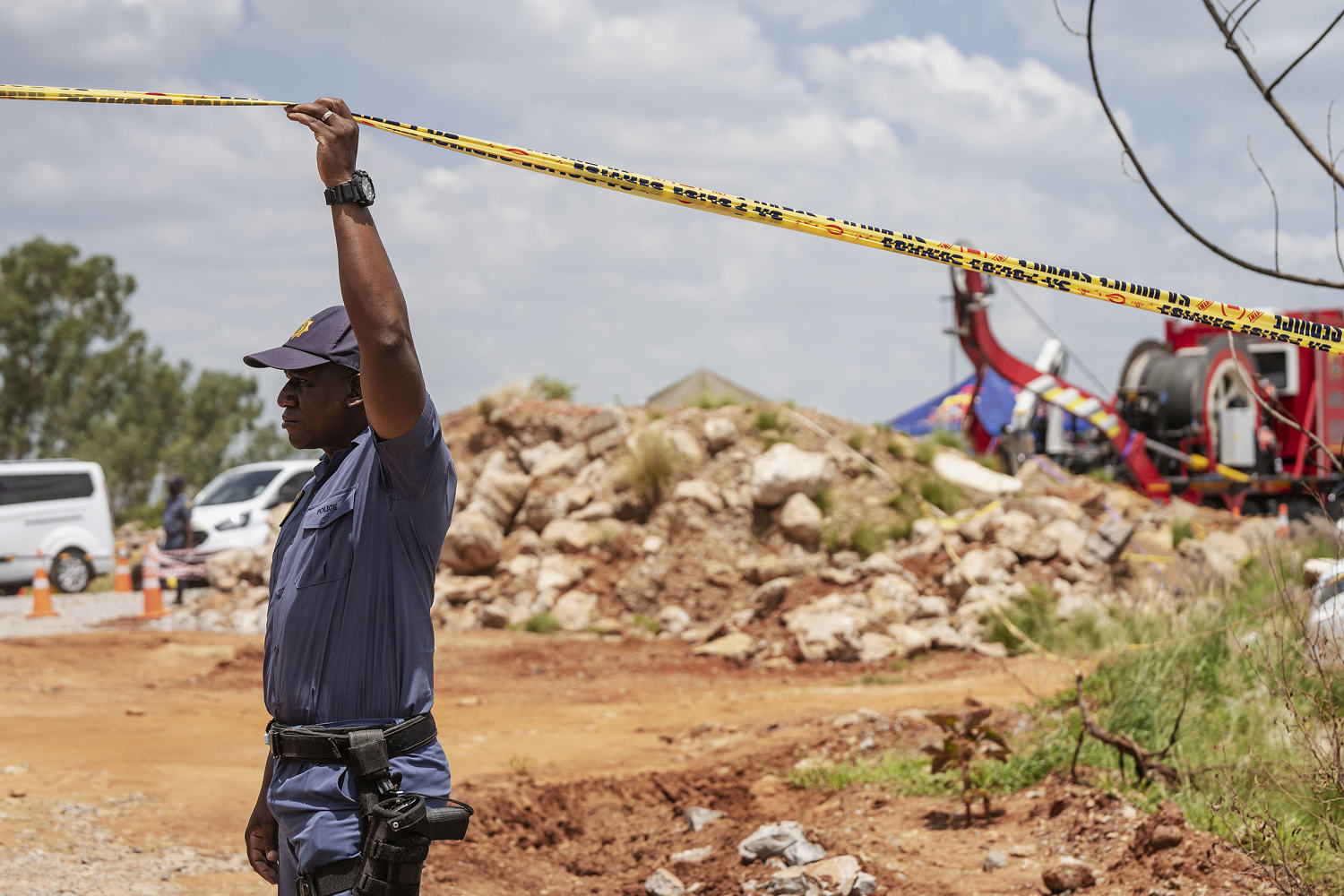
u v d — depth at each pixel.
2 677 11.65
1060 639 12.00
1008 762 6.55
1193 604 9.69
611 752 8.36
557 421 18.67
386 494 2.57
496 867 5.67
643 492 16.78
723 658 13.01
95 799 6.46
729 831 6.00
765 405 18.56
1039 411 22.42
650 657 13.25
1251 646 7.24
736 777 7.30
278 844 2.82
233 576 17.91
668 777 7.29
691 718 9.69
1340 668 4.57
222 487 20.75
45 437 55.91
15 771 7.11
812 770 7.07
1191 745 6.16
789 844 5.47
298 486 20.66
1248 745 5.84
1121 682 7.15
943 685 10.62
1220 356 21.34
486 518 16.92
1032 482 18.48
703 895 5.23
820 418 18.58
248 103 2.43
